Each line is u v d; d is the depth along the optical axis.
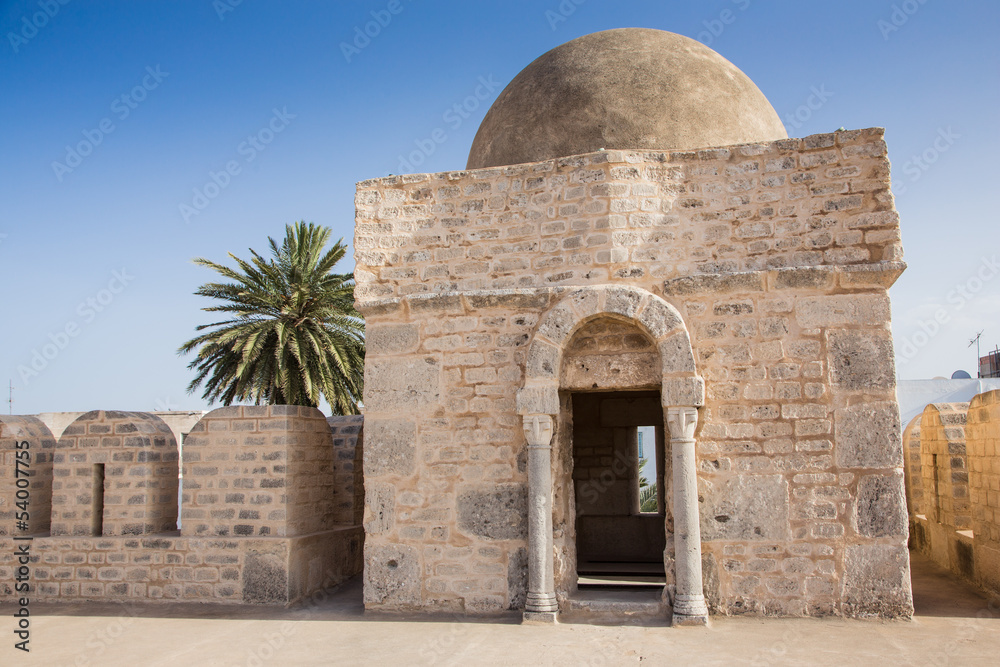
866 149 8.07
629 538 13.30
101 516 10.25
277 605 9.14
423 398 8.69
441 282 8.91
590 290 8.22
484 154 10.55
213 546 9.43
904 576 7.54
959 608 8.16
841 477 7.72
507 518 8.31
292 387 21.17
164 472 10.33
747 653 6.62
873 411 7.75
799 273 7.94
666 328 7.98
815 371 7.87
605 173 8.50
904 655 6.49
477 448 8.48
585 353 8.46
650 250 8.36
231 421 9.71
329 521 10.62
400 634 7.59
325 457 10.57
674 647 6.86
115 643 7.59
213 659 6.95
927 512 11.71
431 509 8.51
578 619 7.96
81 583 9.74
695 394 7.80
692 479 7.76
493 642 7.18
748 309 8.05
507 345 8.55
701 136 9.53
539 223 8.69
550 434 8.15
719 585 7.80
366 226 9.20
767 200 8.23
